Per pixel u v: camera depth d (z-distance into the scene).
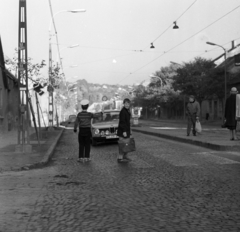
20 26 15.76
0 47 28.84
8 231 5.42
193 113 21.22
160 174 10.04
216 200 7.02
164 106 83.50
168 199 7.21
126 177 9.76
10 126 35.06
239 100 16.91
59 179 9.76
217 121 55.12
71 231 5.36
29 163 12.14
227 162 11.65
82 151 13.43
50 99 35.34
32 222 5.86
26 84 15.78
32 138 23.98
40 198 7.54
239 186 8.18
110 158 13.96
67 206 6.83
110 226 5.56
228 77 53.91
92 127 19.66
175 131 27.84
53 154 16.08
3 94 31.12
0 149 16.88
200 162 11.88
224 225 5.50
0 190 8.40
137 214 6.19
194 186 8.34
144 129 32.44
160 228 5.42
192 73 57.75
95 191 8.11
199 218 5.88
